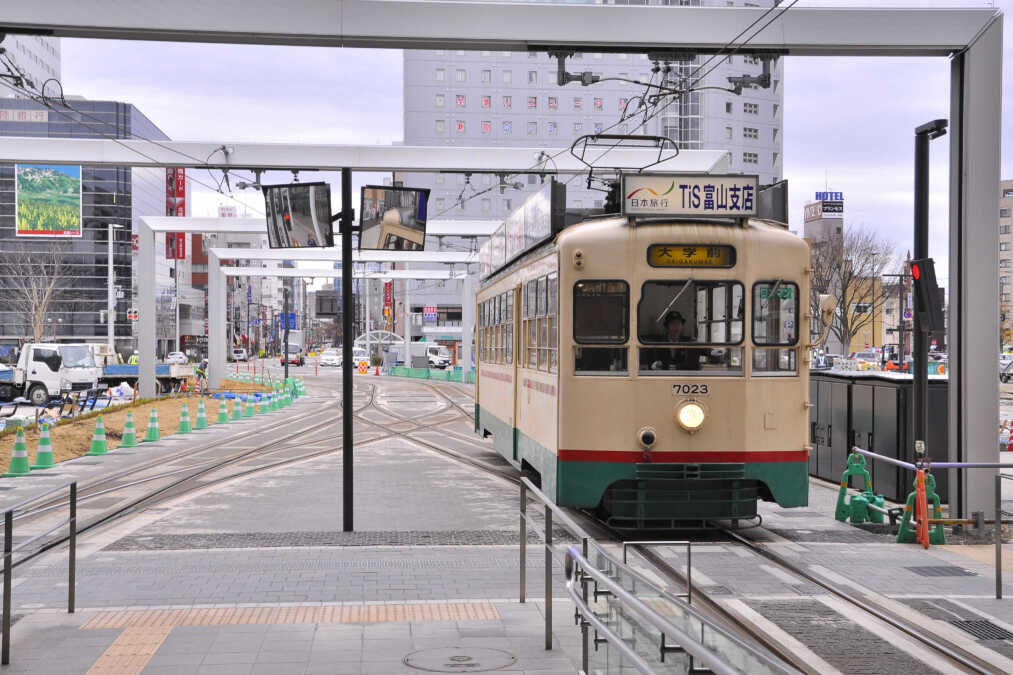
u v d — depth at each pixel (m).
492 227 36.53
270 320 156.50
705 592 8.49
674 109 90.69
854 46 12.06
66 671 6.10
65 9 11.79
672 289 10.89
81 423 26.09
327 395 48.75
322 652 6.53
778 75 94.25
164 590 8.45
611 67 97.50
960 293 11.90
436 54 97.25
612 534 11.59
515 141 97.88
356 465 19.12
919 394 11.47
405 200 11.76
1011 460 19.25
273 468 18.62
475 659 6.37
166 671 6.10
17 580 8.88
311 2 12.07
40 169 84.88
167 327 101.88
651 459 10.78
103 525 12.15
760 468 10.85
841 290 56.66
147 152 20.77
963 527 11.51
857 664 6.42
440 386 56.66
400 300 107.12
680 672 4.16
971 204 11.83
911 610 7.89
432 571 9.27
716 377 10.84
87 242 86.31
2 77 14.12
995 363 11.80
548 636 6.64
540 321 12.41
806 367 11.05
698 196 10.88
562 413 10.94
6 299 76.94
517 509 13.48
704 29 12.23
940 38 11.91
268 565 9.54
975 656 6.59
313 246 11.79
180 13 11.88
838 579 9.02
